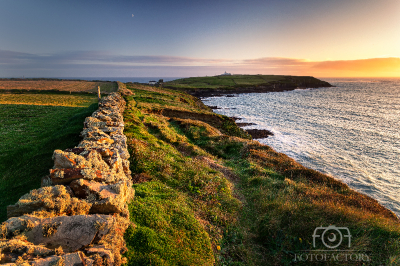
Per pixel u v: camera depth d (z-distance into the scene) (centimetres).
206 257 587
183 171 1130
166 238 579
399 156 3275
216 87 14562
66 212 428
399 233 735
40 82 10106
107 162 652
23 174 1052
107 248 383
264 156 1817
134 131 1570
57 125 1961
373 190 2317
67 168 521
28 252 318
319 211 842
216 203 889
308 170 1622
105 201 464
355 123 5491
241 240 717
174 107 3428
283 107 8175
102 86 8156
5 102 3569
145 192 814
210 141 2084
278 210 845
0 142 1452
